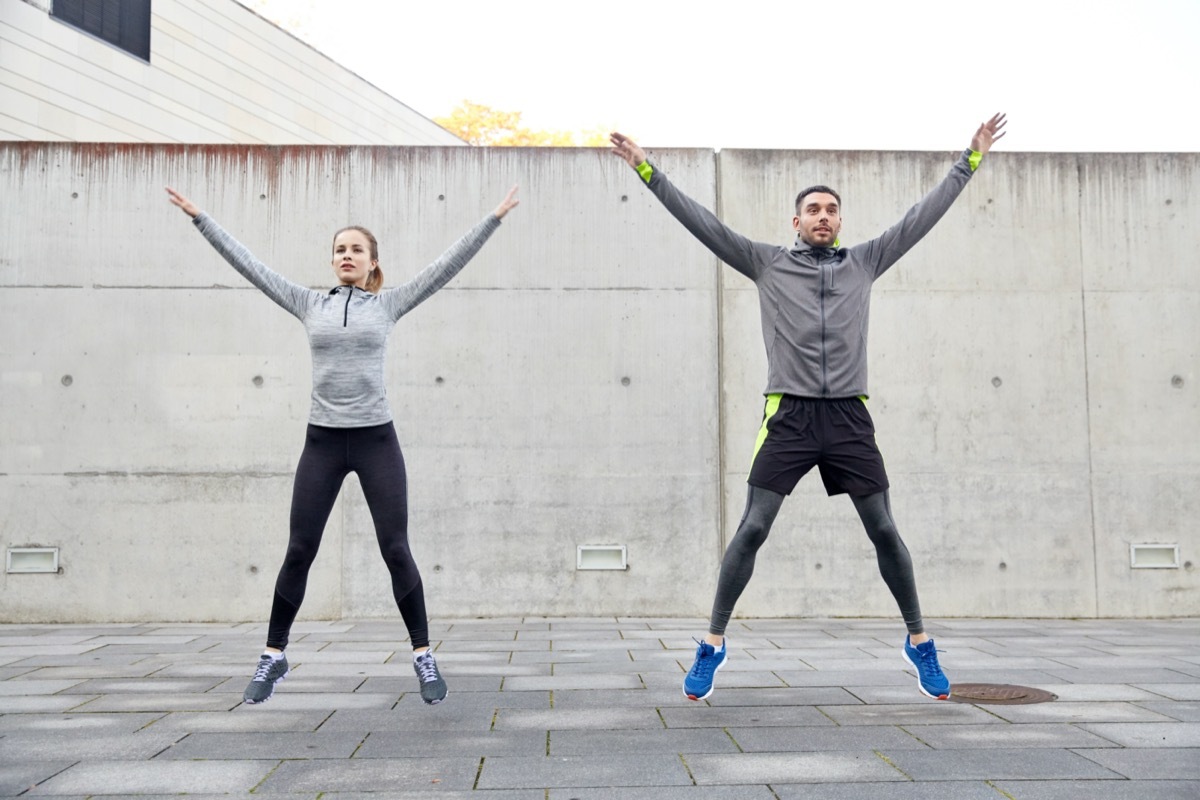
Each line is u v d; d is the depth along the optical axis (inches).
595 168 256.4
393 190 255.1
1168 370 257.1
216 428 246.8
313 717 131.6
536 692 149.1
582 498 248.4
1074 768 105.6
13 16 326.6
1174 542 253.0
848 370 134.3
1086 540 251.9
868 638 210.7
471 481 248.2
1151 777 102.1
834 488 137.8
